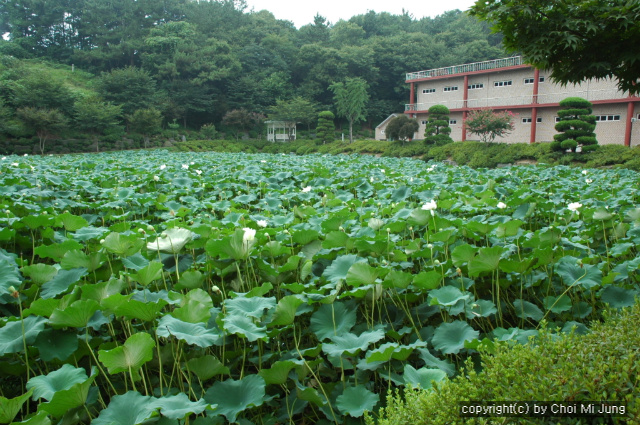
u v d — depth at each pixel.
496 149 27.25
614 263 4.12
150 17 67.56
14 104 39.00
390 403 2.11
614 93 30.05
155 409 1.93
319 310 3.00
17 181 7.93
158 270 2.97
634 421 1.58
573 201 7.37
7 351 2.30
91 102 41.66
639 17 5.41
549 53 6.30
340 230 4.34
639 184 9.22
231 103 56.97
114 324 2.99
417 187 8.28
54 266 3.35
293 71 66.19
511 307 3.61
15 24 66.81
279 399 2.70
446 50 68.75
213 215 6.78
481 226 4.37
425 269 3.91
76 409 2.22
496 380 1.88
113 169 11.99
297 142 47.91
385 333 2.92
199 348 2.74
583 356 1.95
